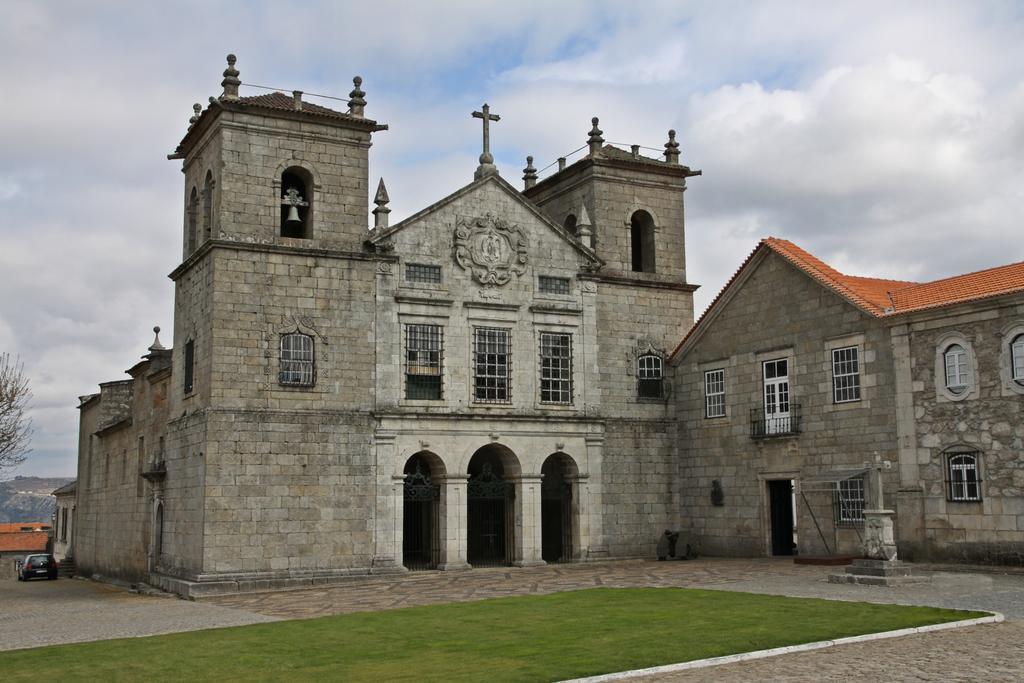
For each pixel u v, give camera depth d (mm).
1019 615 20953
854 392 34750
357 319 36438
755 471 38594
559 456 40406
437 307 37969
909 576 26922
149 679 16125
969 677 14773
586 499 40156
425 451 37062
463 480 37562
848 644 17844
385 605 26594
